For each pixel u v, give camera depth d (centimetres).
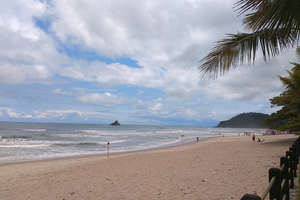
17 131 6481
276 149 1620
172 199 585
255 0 254
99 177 920
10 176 1070
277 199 239
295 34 306
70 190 750
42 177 1006
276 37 345
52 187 807
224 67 398
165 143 3356
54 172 1112
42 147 2606
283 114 2050
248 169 873
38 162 1559
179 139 4359
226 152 1620
